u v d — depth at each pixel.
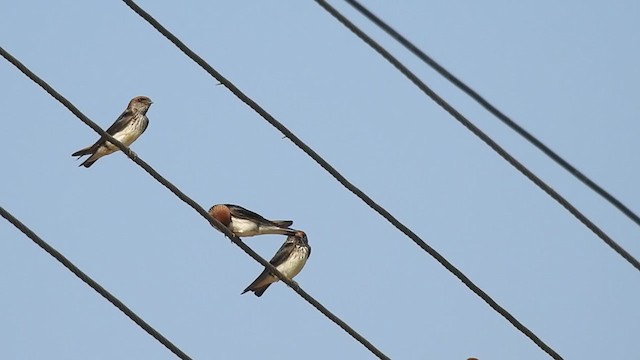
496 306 16.25
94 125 15.66
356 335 16.41
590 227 15.50
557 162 14.76
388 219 15.92
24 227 14.42
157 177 15.97
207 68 15.09
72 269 14.61
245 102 15.27
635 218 15.13
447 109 14.97
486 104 14.17
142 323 14.84
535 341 16.39
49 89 15.21
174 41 14.91
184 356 14.94
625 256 15.60
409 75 14.66
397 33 13.49
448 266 16.11
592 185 14.99
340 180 15.75
